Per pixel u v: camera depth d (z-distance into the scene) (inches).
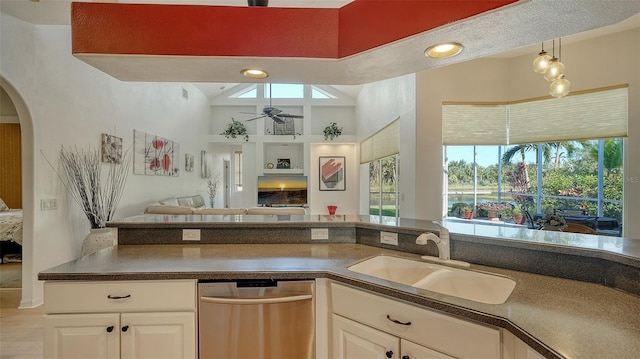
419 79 164.4
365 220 88.3
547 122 157.5
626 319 38.6
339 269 60.1
